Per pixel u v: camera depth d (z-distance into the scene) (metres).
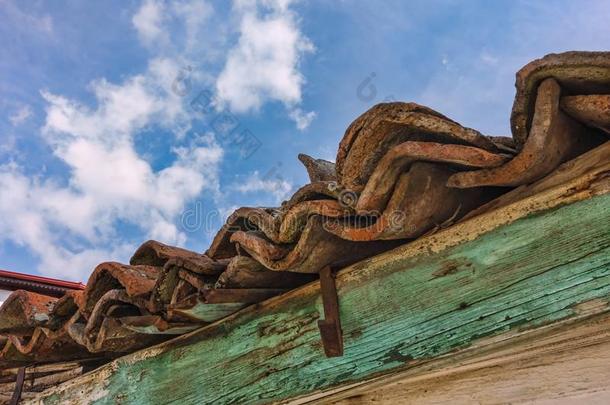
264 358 0.86
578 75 0.55
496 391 0.74
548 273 0.59
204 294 0.84
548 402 0.69
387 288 0.73
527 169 0.57
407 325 0.70
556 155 0.59
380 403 0.86
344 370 0.75
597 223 0.57
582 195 0.58
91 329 0.98
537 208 0.62
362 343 0.73
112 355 1.23
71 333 1.06
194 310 0.88
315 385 0.77
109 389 1.09
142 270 1.02
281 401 0.81
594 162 0.58
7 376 1.57
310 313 0.82
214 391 0.90
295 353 0.82
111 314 0.97
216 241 0.92
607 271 0.55
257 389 0.85
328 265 0.80
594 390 0.66
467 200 0.69
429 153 0.59
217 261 0.91
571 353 0.69
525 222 0.62
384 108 0.62
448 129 0.60
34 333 1.18
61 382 1.31
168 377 0.98
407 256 0.72
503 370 0.74
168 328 0.93
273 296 0.91
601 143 0.64
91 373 1.15
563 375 0.69
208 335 0.96
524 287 0.61
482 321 0.63
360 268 0.77
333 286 0.78
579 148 0.62
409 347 0.69
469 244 0.67
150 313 0.94
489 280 0.64
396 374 0.71
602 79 0.55
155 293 0.90
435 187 0.65
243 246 0.81
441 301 0.67
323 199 0.72
